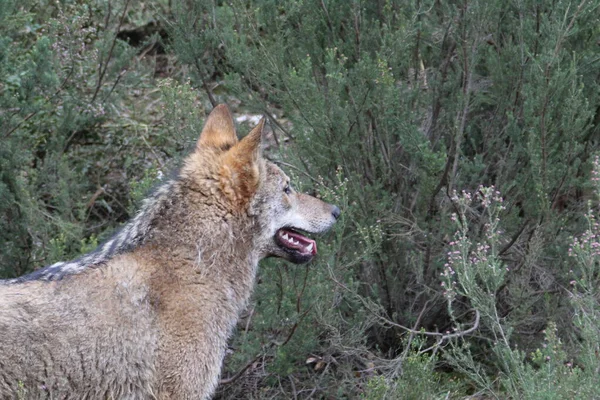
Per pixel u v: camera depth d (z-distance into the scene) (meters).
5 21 12.82
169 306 8.75
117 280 8.55
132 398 8.52
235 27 14.42
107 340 8.31
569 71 11.75
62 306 8.20
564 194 12.41
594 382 8.63
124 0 18.28
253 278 9.73
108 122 16.69
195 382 8.88
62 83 14.91
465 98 11.80
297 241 10.05
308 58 11.91
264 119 9.19
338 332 11.24
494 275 9.74
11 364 7.88
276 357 10.99
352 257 11.90
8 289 8.17
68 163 14.65
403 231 12.12
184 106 12.69
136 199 11.56
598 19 12.16
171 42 15.97
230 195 9.22
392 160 12.50
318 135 12.02
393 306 12.31
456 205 11.90
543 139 11.13
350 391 11.25
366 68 11.70
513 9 12.91
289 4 13.23
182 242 8.98
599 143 12.67
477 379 10.22
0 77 12.52
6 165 12.34
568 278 11.65
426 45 13.40
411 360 10.06
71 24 15.40
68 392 8.17
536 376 8.96
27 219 12.55
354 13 12.62
